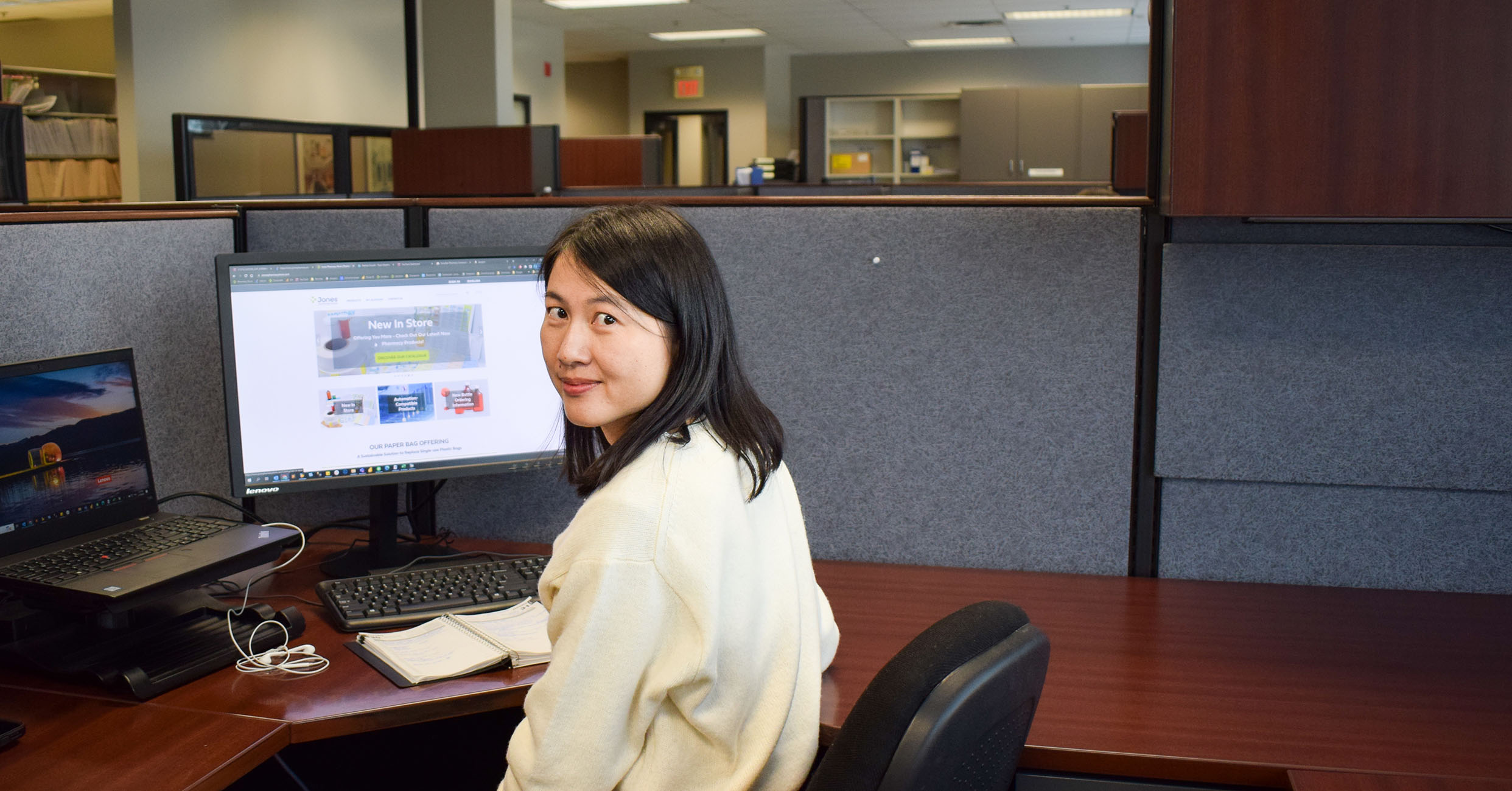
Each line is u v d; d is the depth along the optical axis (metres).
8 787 0.84
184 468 1.41
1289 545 1.37
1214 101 1.15
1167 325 1.35
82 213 1.27
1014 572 1.42
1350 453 1.33
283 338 1.28
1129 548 1.41
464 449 1.36
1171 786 0.93
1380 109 1.12
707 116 10.52
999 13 8.30
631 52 10.61
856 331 1.43
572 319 0.80
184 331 1.40
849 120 10.39
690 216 1.44
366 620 1.17
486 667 1.06
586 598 0.75
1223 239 1.33
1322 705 1.02
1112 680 1.08
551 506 1.54
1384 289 1.30
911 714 0.67
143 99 5.01
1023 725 0.78
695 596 0.74
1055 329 1.38
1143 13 8.28
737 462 0.81
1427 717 0.99
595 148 5.18
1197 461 1.36
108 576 1.03
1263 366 1.33
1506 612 1.27
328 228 1.51
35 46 7.09
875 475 1.45
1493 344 1.28
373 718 0.98
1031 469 1.41
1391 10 1.11
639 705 0.76
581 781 0.75
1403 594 1.33
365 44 6.43
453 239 1.50
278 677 1.05
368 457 1.33
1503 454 1.30
